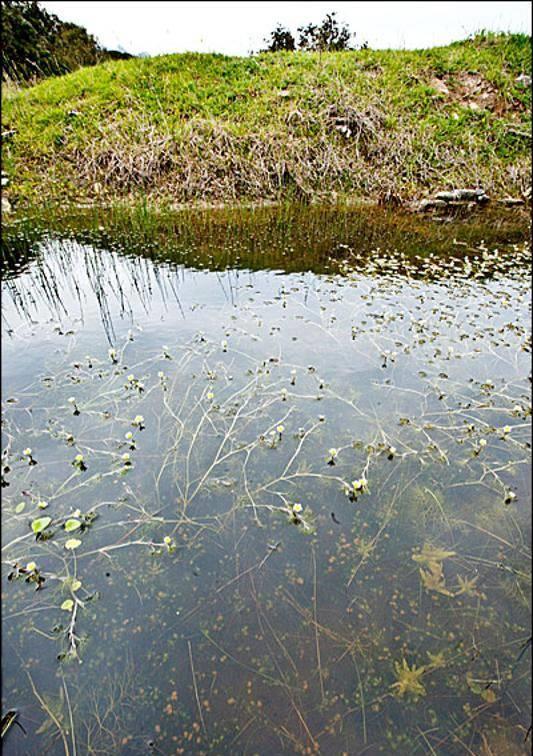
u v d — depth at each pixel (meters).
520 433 3.06
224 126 9.62
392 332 4.24
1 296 4.95
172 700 1.78
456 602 2.10
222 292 5.14
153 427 3.13
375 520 2.49
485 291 5.10
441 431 3.09
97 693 1.80
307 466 2.82
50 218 7.54
